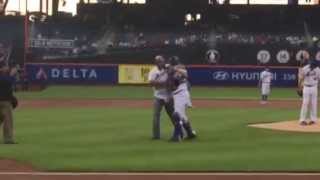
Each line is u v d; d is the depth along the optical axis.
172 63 16.89
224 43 50.84
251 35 51.19
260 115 25.17
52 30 50.50
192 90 44.66
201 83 49.94
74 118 23.92
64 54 49.91
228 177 11.97
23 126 20.91
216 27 51.97
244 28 51.81
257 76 49.75
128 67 49.66
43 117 24.39
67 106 30.67
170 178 11.87
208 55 50.41
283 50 50.38
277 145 16.19
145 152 14.89
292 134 18.53
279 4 53.06
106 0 52.91
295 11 52.62
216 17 52.28
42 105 31.33
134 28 51.88
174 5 52.38
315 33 51.56
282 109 28.83
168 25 52.12
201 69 50.12
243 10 52.53
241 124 21.36
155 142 16.73
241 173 12.34
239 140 17.16
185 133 18.36
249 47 50.56
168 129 19.83
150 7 52.69
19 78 43.62
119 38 51.03
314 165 13.10
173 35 51.50
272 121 22.50
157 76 16.80
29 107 29.92
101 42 50.78
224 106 30.64
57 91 42.88
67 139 17.33
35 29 50.31
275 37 51.00
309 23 52.12
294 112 26.88
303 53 50.47
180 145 16.14
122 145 16.11
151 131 19.30
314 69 20.67
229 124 21.36
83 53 50.12
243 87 49.16
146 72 49.75
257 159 13.84
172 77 16.72
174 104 16.81
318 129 19.78
